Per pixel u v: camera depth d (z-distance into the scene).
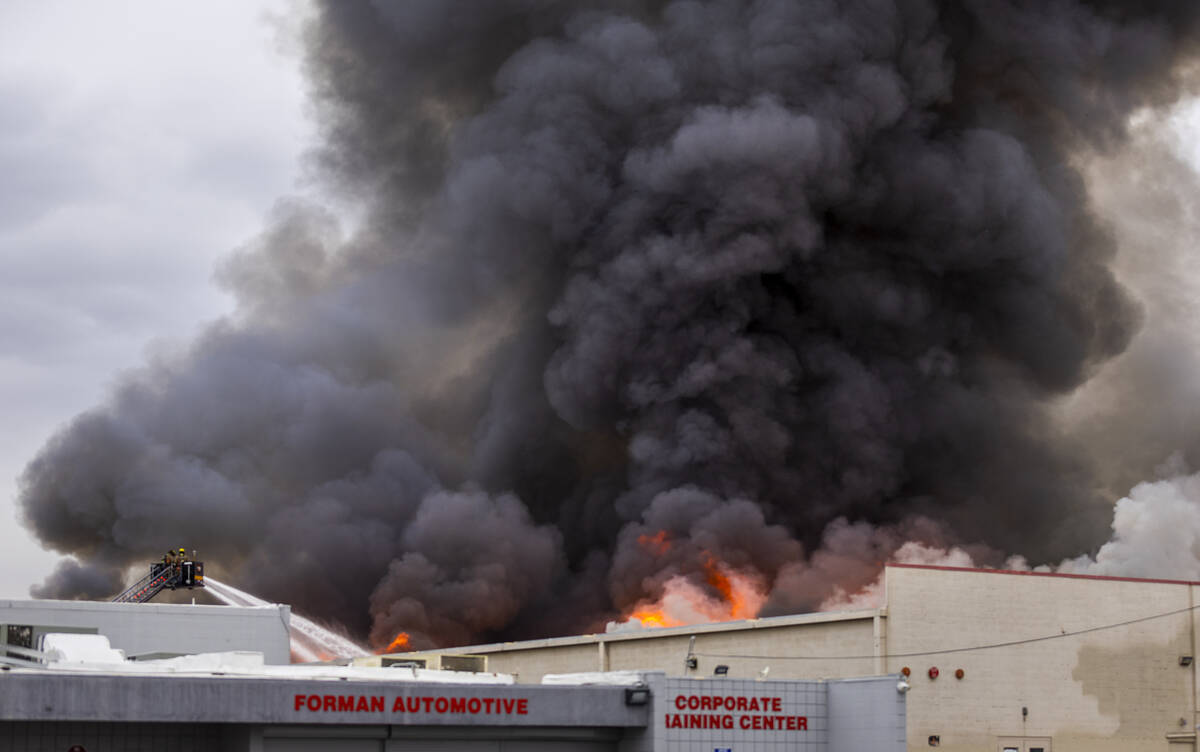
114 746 21.02
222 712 21.03
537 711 23.66
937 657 34.28
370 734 22.45
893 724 25.89
